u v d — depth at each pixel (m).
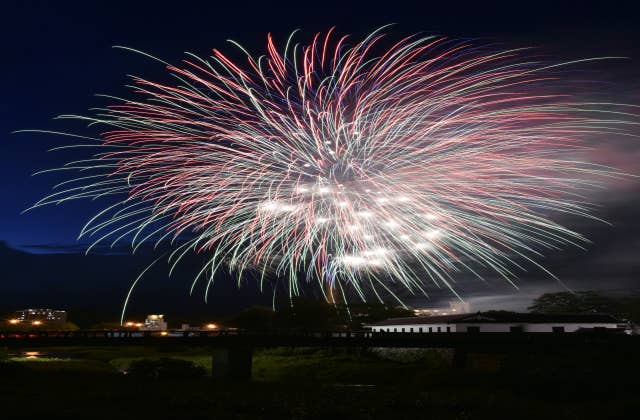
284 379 89.81
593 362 75.81
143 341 82.19
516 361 78.94
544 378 66.62
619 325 104.75
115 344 81.06
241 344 84.69
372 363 102.88
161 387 70.62
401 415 52.09
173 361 91.12
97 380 77.06
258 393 65.00
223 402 57.72
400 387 73.56
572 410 52.69
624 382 63.72
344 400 59.66
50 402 56.25
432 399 60.12
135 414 51.09
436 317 119.50
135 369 87.50
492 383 71.88
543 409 53.72
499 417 50.69
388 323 130.88
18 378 75.31
